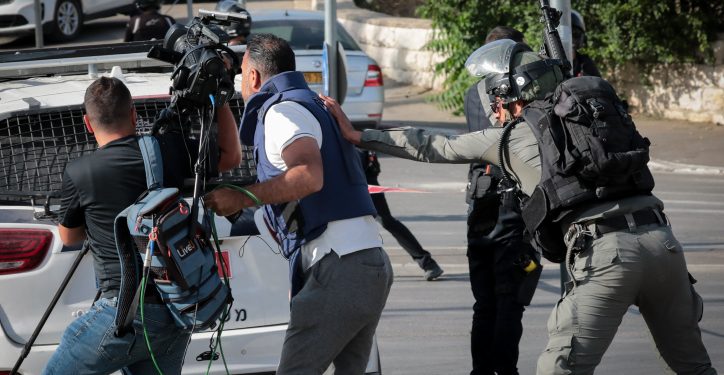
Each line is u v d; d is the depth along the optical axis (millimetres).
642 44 56406
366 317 14586
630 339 23766
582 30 27641
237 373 16750
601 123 14625
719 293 27297
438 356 22641
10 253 15914
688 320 15156
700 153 49562
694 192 41906
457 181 44844
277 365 16906
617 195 14711
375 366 17391
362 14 81250
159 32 48188
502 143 15273
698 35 55062
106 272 14477
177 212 13625
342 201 14609
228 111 15328
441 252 32438
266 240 16953
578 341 14680
